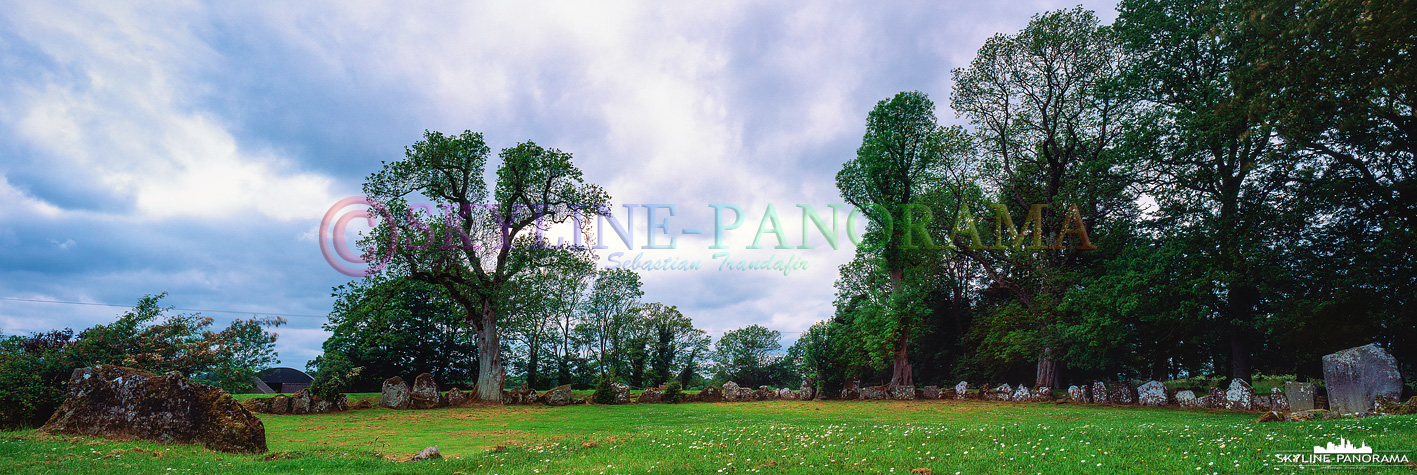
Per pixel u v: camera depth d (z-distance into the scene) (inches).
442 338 1991.9
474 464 418.3
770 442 466.6
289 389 2386.8
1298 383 929.5
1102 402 1235.2
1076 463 339.3
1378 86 680.4
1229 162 1138.0
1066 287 1373.0
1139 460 343.0
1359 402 767.1
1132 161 1208.2
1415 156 926.4
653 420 908.0
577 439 560.1
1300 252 995.3
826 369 1592.0
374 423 870.4
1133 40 1247.5
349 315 1242.6
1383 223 939.3
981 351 1631.4
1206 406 1084.5
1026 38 1466.5
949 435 466.9
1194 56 1179.9
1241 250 1009.5
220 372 1069.1
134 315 1002.1
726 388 1455.5
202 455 466.0
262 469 408.8
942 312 1935.3
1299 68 707.4
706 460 389.1
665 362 2551.7
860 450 404.8
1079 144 1491.1
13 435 497.0
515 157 1320.1
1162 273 1088.8
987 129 1598.2
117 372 541.6
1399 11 596.7
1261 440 390.6
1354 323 974.4
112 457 434.6
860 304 1654.8
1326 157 1037.2
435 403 1193.4
